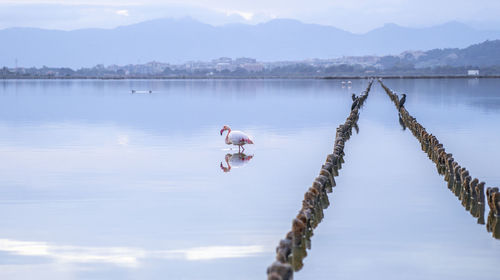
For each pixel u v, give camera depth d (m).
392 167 26.84
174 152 32.03
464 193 21.03
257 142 35.94
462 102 72.06
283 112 59.34
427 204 20.23
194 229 17.52
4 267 14.84
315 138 37.62
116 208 20.08
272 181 24.02
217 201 20.77
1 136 40.28
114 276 14.21
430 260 14.90
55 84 183.00
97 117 54.62
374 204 20.20
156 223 18.20
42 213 19.59
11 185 23.84
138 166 27.75
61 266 14.87
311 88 127.31
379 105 66.38
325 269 14.40
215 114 57.31
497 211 18.28
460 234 16.91
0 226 18.12
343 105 69.25
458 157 29.83
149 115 56.50
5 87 148.00
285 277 11.77
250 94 100.19
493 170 26.39
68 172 26.44
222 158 29.78
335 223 18.02
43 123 49.34
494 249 15.64
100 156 30.91
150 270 14.52
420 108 62.34
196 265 14.78
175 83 194.00
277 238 16.62
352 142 35.09
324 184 20.66
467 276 13.93
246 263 14.86
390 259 15.00
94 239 16.80
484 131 41.00
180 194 21.92
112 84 182.25
